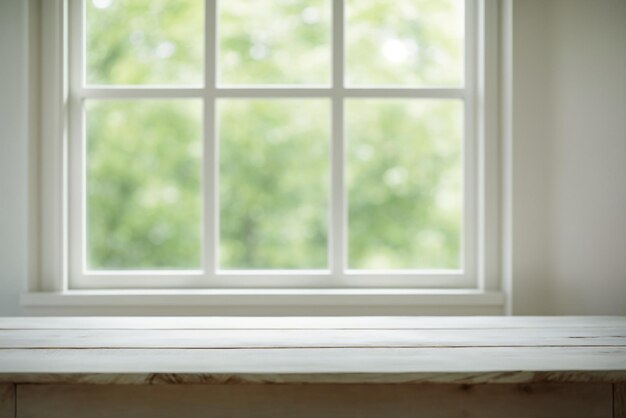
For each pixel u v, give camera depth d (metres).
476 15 2.08
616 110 1.98
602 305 2.00
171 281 2.11
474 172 2.11
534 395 1.13
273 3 10.17
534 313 1.99
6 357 1.19
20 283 2.02
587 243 2.00
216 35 2.11
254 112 10.34
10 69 1.99
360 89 2.12
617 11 1.98
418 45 9.96
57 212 2.02
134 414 1.11
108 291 2.05
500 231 2.05
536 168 1.98
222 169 10.30
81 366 1.12
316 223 10.41
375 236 10.38
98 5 9.48
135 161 10.16
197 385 1.11
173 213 10.18
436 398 1.12
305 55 10.17
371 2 9.94
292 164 10.38
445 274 2.12
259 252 10.34
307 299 2.01
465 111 2.10
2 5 1.98
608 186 1.99
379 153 10.38
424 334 1.43
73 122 2.08
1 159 2.00
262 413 1.11
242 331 1.47
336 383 1.10
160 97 2.11
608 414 1.13
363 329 1.50
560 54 1.98
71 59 2.07
